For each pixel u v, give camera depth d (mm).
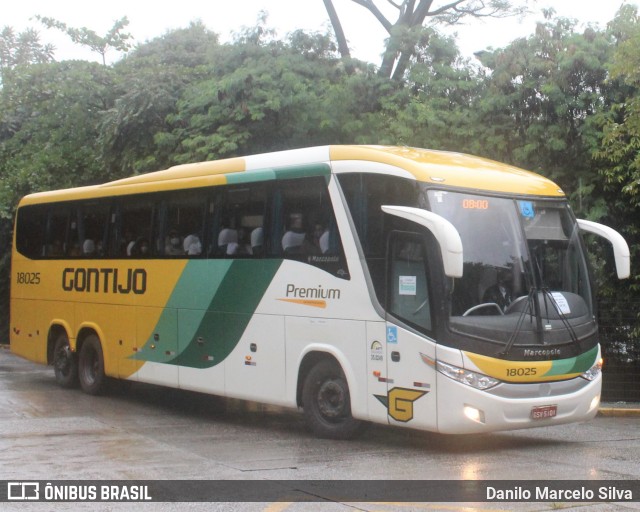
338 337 11016
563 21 17562
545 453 10430
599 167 16578
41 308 17125
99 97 25297
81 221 16156
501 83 17375
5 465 9414
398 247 10438
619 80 16656
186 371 13445
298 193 11742
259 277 12188
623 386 16094
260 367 12109
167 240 13992
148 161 20672
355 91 19297
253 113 18703
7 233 28359
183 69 22766
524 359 10156
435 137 18078
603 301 16297
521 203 10766
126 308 14805
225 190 12945
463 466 9477
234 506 7633
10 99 26453
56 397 15594
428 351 9984
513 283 10359
